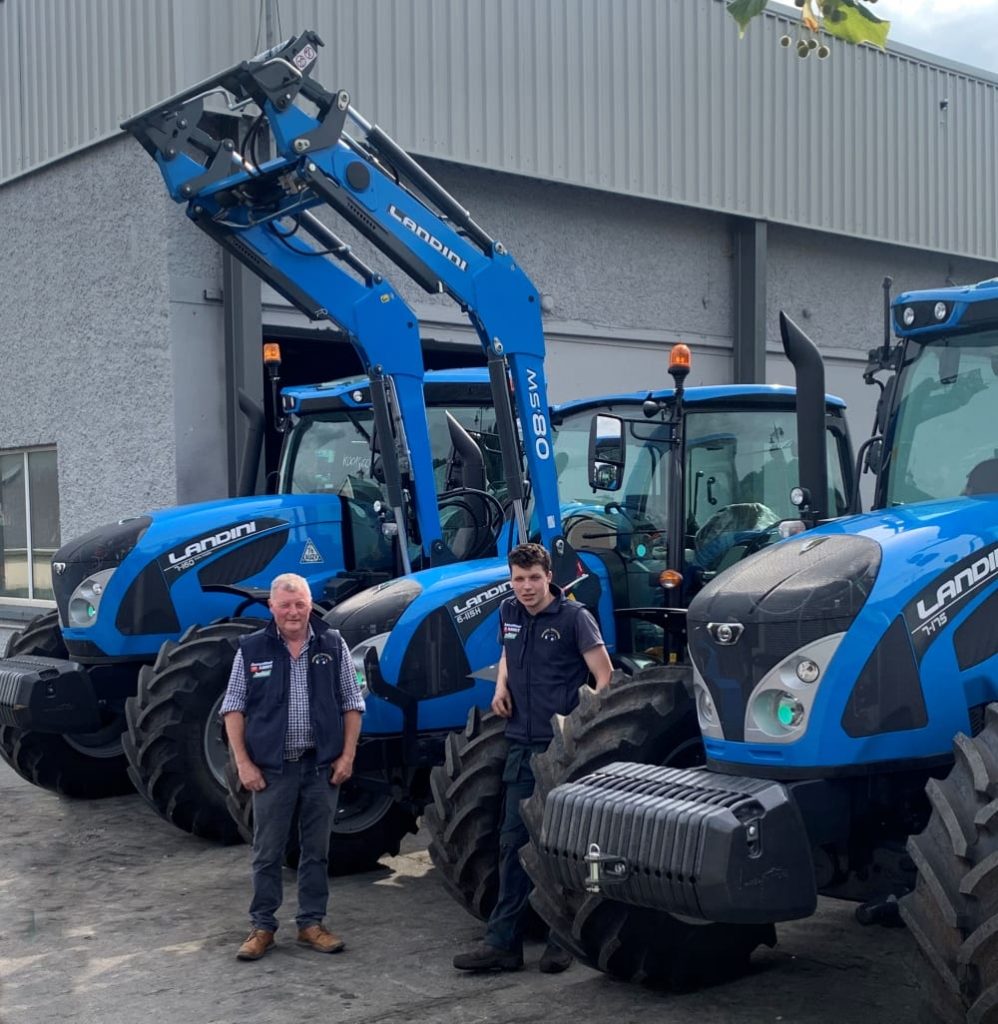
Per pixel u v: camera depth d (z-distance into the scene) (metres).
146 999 4.72
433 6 10.54
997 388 4.84
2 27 11.38
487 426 7.47
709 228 12.74
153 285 9.99
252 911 5.19
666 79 12.08
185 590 7.29
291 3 9.81
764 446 6.63
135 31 9.94
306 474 7.82
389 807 6.33
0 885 6.23
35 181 11.12
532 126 11.15
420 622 5.87
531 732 4.90
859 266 14.08
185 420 9.94
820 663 3.95
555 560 6.10
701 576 6.22
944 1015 3.56
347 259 6.51
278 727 5.17
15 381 11.46
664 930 4.52
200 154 7.68
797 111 13.11
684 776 4.12
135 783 6.92
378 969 4.99
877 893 4.29
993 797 3.56
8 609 11.59
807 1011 4.46
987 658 4.16
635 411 6.37
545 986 4.77
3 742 7.88
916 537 4.20
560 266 11.70
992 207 15.09
